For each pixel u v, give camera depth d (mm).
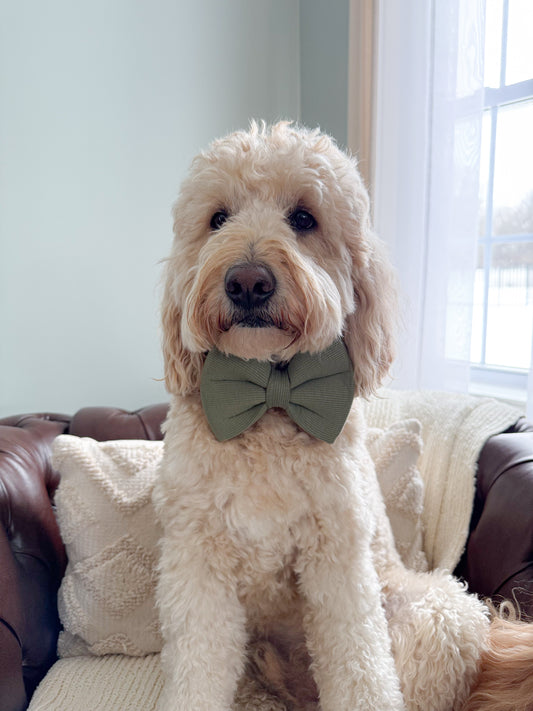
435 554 1762
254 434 1268
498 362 2510
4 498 1594
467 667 1291
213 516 1237
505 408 1899
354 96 2588
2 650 1340
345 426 1366
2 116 2348
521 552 1450
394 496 1730
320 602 1267
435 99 2289
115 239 2648
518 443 1686
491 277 2475
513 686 1252
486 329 2527
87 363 2633
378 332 1397
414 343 2400
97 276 2619
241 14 2900
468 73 2195
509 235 2385
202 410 1311
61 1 2432
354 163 1419
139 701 1393
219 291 1162
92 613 1586
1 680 1327
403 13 2371
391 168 2449
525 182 2283
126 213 2664
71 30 2465
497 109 2354
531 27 2209
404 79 2395
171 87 2732
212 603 1234
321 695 1261
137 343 2744
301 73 3125
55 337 2549
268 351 1209
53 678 1488
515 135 2312
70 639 1616
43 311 2512
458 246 2281
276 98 3076
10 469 1666
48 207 2479
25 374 2500
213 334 1217
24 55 2373
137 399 2771
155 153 2719
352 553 1266
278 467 1236
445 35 2244
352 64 2580
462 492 1714
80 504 1627
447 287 2312
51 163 2469
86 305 2605
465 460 1755
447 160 2275
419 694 1268
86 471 1651
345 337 1404
